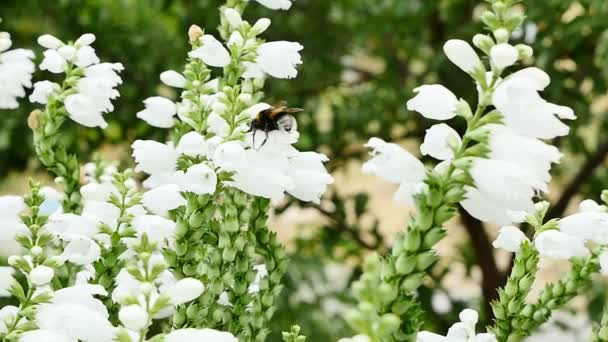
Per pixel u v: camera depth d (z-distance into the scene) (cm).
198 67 64
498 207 54
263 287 65
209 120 62
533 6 102
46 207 69
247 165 60
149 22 127
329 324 128
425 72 128
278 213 114
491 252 122
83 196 66
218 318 62
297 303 129
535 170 53
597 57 104
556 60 113
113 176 62
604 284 120
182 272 61
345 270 158
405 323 53
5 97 71
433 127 54
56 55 68
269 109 62
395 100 129
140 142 63
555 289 64
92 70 68
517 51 54
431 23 127
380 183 221
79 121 67
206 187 60
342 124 132
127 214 61
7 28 122
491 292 121
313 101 137
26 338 57
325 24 134
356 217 121
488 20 55
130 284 63
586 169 123
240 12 66
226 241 62
